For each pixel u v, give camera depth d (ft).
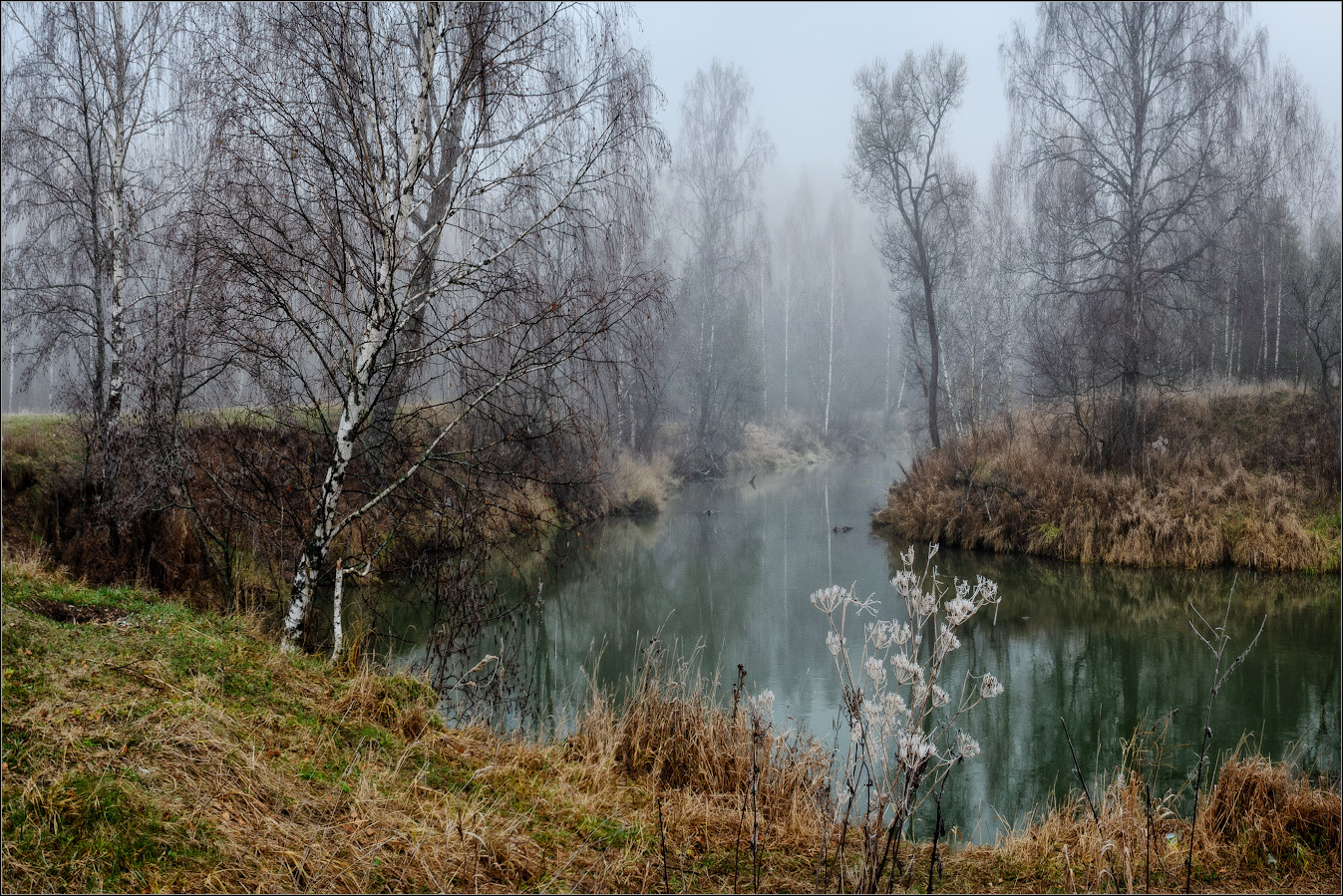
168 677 15.31
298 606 21.53
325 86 20.48
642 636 36.22
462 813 13.51
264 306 20.71
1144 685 30.19
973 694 29.12
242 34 22.02
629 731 19.20
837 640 13.55
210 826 11.07
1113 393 59.21
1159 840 14.92
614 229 29.35
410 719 17.35
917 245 75.10
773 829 15.05
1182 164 58.75
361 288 21.43
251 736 14.07
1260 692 28.89
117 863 9.84
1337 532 46.62
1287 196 71.77
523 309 24.97
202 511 28.76
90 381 31.58
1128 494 52.85
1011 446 61.77
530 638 34.94
